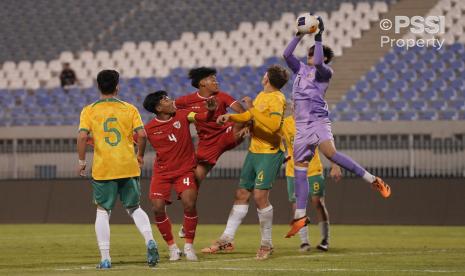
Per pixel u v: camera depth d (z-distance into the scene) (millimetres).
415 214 78562
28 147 91125
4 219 88688
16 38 131750
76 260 42531
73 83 119000
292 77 111125
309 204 80875
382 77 108062
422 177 79062
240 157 85188
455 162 80938
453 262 38531
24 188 88938
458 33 111250
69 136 104500
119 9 133375
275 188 81188
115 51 126188
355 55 112438
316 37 40375
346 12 118062
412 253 44906
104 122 35969
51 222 87312
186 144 40344
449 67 107625
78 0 136250
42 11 135625
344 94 107250
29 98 118125
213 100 39844
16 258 44219
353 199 80000
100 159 35938
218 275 32281
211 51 121875
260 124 41281
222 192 82562
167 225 40531
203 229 73438
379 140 82500
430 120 93062
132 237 62906
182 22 127688
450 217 77688
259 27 122250
